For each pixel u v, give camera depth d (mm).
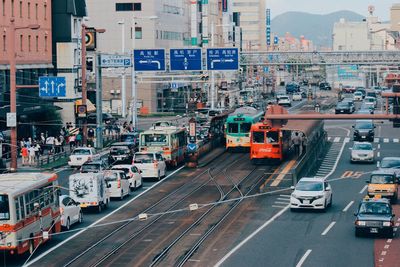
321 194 65875
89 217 63750
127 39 177125
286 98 189750
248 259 49312
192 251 51469
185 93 179500
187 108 162125
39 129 114500
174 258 49438
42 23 123625
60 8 128875
